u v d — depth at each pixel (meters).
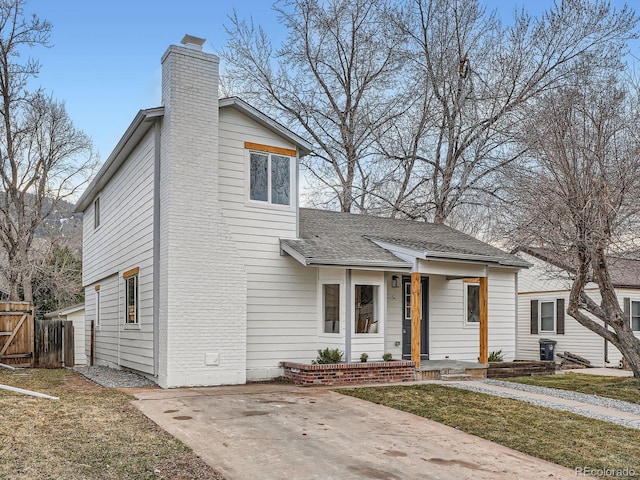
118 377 12.55
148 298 12.23
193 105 11.67
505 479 5.91
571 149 12.29
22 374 13.15
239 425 7.65
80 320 23.38
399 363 12.81
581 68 19.67
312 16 25.17
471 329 16.48
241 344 11.75
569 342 21.66
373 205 26.41
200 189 11.59
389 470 6.00
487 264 14.83
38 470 5.45
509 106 22.14
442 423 8.30
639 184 12.09
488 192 22.73
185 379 11.06
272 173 13.11
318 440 7.06
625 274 21.30
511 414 9.06
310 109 25.62
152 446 6.46
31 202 28.55
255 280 12.60
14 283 27.58
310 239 13.51
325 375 11.81
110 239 16.44
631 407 10.19
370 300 13.27
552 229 12.54
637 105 13.11
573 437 7.75
